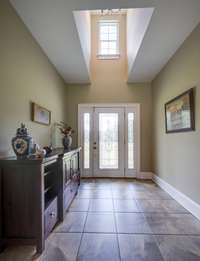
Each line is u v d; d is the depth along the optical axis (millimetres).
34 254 2047
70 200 3453
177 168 3693
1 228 2076
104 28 5668
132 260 1956
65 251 2105
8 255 2023
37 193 2086
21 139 2221
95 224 2744
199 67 2840
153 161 5438
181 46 3438
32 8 2459
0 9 2148
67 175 3203
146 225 2715
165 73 4340
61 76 4973
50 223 2430
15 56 2502
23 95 2736
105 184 4949
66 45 3398
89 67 5055
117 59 5645
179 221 2836
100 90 5637
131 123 5668
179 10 2512
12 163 2074
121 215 3049
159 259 1971
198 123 2896
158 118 4914
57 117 4594
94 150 5691
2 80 2193
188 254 2057
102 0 2336
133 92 5617
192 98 3039
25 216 2090
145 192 4270
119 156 5672
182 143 3461
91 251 2107
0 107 2154
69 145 4270
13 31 2447
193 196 3066
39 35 3074
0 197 2086
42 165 2123
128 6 2445
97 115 5684
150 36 3141
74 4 2396
